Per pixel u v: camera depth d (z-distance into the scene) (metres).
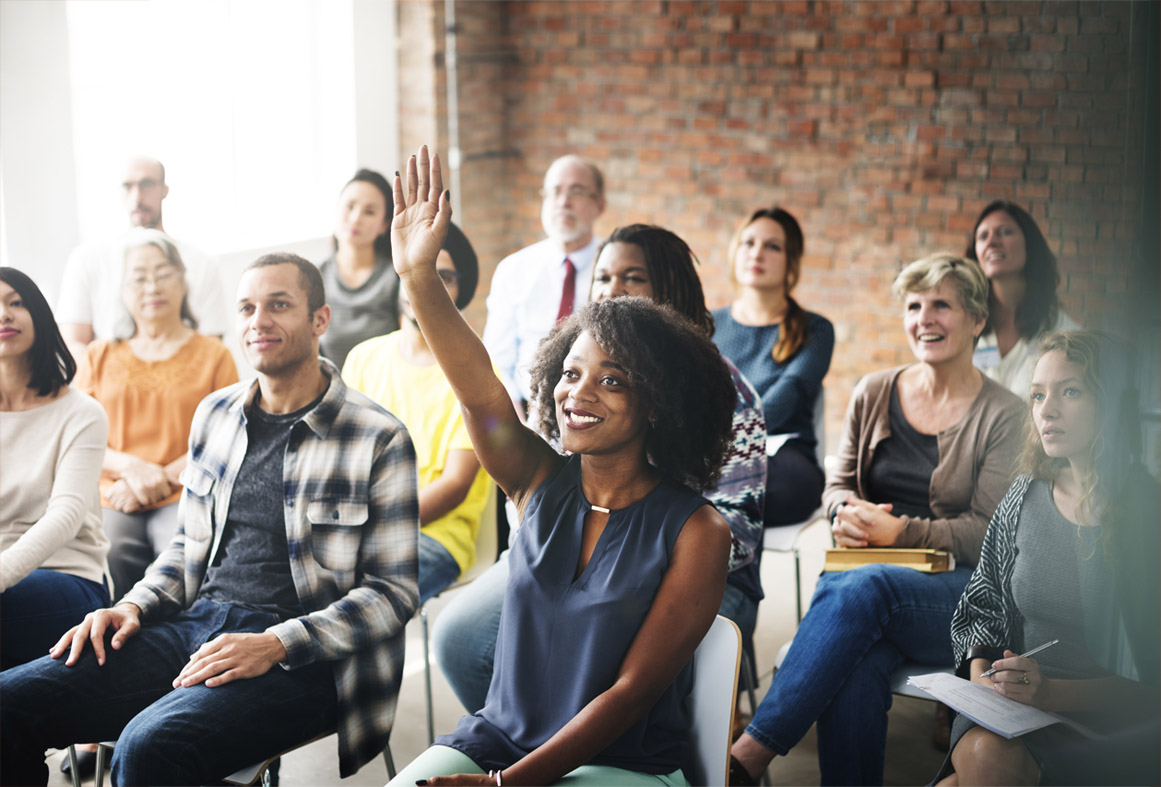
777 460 3.16
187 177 3.82
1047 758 1.95
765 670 3.08
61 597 2.44
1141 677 2.13
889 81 4.97
